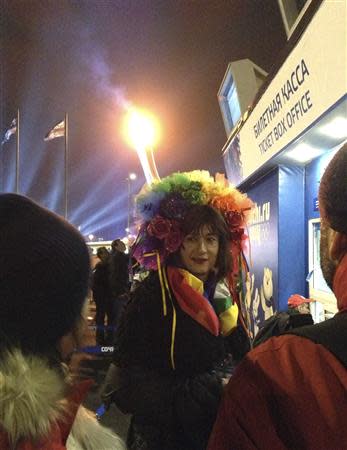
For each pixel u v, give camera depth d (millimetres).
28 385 675
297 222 4277
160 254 1954
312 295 3848
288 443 814
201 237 1941
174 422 1649
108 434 870
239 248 2131
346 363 783
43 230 746
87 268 816
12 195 793
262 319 4941
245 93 6668
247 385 868
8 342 702
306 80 2971
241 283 2146
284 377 822
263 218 4992
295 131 3338
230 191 2135
